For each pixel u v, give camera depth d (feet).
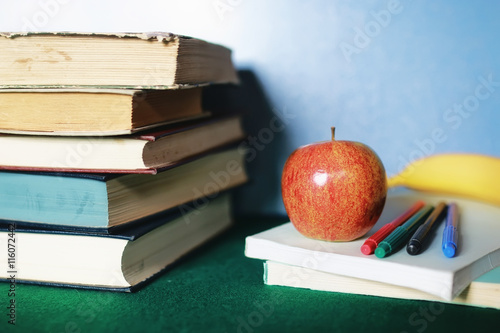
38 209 1.66
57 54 1.63
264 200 2.35
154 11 2.27
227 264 1.83
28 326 1.43
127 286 1.62
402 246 1.61
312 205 1.61
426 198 2.10
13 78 1.65
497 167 2.09
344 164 1.60
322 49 2.20
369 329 1.40
